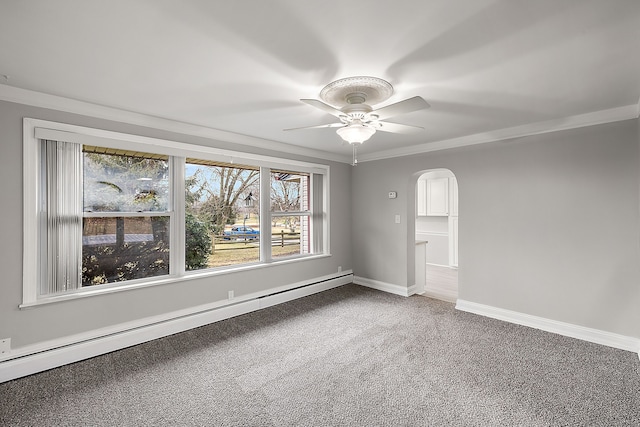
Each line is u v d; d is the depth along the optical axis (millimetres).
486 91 2299
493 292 3635
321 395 2143
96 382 2293
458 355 2703
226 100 2516
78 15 1389
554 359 2623
